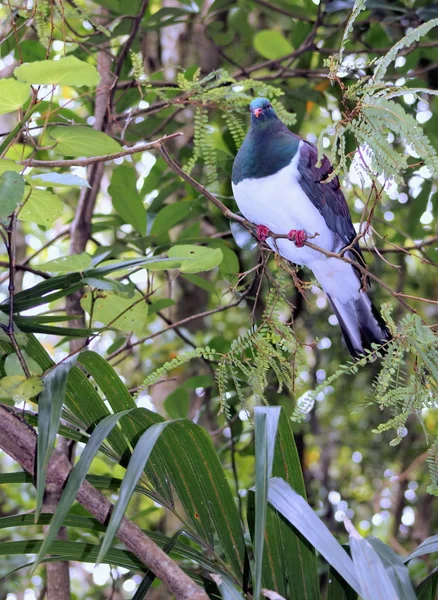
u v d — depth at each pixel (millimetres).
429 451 4219
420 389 4195
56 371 3939
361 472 15297
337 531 14086
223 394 4555
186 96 5328
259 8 11734
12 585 12445
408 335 4211
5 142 4457
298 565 4184
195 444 4145
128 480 3344
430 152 3699
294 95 9953
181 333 9625
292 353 4922
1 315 4184
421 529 13586
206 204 9656
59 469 4090
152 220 8500
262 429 3637
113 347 8625
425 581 4145
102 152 4551
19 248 13250
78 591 14133
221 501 4223
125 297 5453
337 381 14250
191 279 8242
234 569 4250
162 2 12367
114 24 9367
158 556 3951
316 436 14781
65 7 6961
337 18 10922
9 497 13008
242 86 5309
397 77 9742
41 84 4074
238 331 13250
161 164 9164
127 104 10062
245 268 10984
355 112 3924
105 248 8312
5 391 3803
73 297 8102
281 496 3811
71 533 8789
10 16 6082
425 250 10805
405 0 9609
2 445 4047
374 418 14664
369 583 3416
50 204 4707
